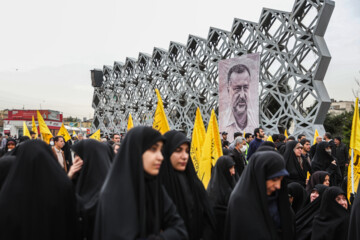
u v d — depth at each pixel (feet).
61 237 8.57
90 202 9.57
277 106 64.03
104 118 118.11
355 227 11.43
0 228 8.23
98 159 10.36
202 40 77.87
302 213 15.17
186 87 81.71
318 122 53.36
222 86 67.10
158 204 7.55
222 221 12.78
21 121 166.30
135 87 104.37
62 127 38.17
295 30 56.95
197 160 19.48
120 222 6.77
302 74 55.16
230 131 65.21
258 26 63.31
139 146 7.32
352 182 17.44
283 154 25.79
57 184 8.77
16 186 8.53
